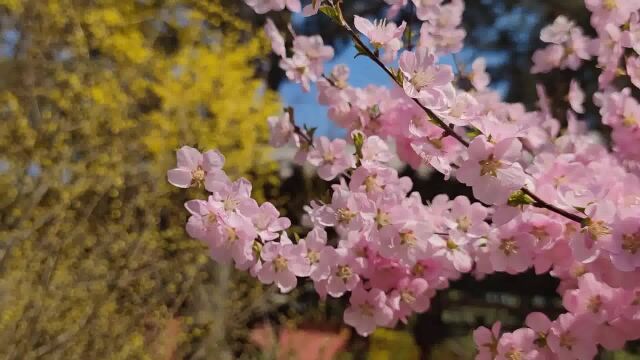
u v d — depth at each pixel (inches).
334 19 61.1
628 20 85.3
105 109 213.5
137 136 227.3
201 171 64.7
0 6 200.7
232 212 64.6
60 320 181.8
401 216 71.0
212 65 249.1
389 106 86.4
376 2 275.6
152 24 258.2
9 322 161.0
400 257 71.1
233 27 281.4
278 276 72.2
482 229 73.3
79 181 193.3
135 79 231.0
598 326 73.4
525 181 58.3
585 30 231.9
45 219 176.6
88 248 205.3
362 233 77.1
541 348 75.6
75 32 209.6
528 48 345.7
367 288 82.4
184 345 226.7
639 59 85.4
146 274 212.1
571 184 66.0
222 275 240.8
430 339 280.4
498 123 55.6
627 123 87.6
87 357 185.0
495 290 305.3
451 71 59.6
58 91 198.5
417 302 82.7
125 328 197.2
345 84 92.7
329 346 256.5
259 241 72.1
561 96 120.7
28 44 199.9
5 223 179.6
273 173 277.7
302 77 94.2
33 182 187.6
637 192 60.8
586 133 109.5
